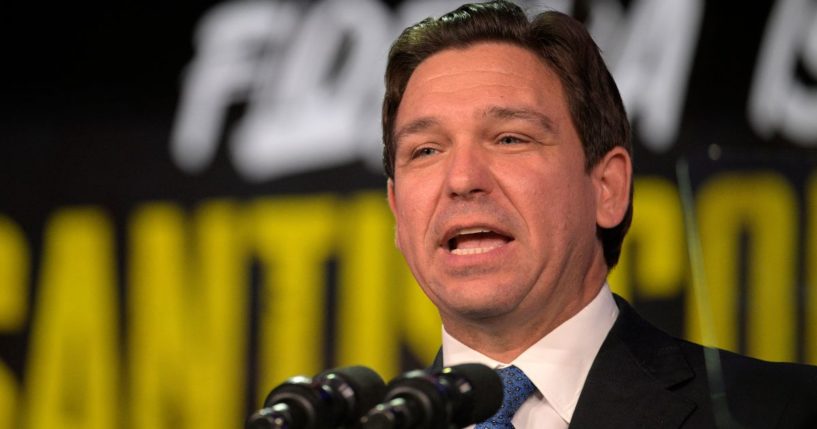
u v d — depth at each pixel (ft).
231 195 22.62
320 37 22.35
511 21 10.28
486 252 9.44
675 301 20.52
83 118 23.27
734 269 8.34
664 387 9.68
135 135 23.09
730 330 8.27
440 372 7.29
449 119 9.76
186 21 23.04
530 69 10.07
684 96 20.79
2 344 23.36
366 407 7.44
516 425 9.84
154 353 22.80
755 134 20.66
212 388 22.53
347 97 22.15
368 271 21.94
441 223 9.51
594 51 10.52
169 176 22.93
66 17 23.45
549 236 9.61
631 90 20.79
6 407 23.26
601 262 10.49
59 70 23.38
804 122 20.52
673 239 20.59
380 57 21.99
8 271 23.36
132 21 23.22
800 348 8.20
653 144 20.76
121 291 22.99
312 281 22.15
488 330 9.94
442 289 9.62
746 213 8.43
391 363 21.80
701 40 20.81
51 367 23.18
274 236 22.35
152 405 22.77
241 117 22.66
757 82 20.66
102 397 22.98
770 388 9.37
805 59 20.56
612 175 10.54
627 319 10.44
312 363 22.12
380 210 21.89
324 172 22.20
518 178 9.56
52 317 23.24
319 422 7.15
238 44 22.79
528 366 9.96
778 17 20.68
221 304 22.53
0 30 23.77
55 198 23.30
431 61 10.28
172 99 23.03
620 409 9.59
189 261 22.74
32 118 23.43
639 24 20.84
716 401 8.54
